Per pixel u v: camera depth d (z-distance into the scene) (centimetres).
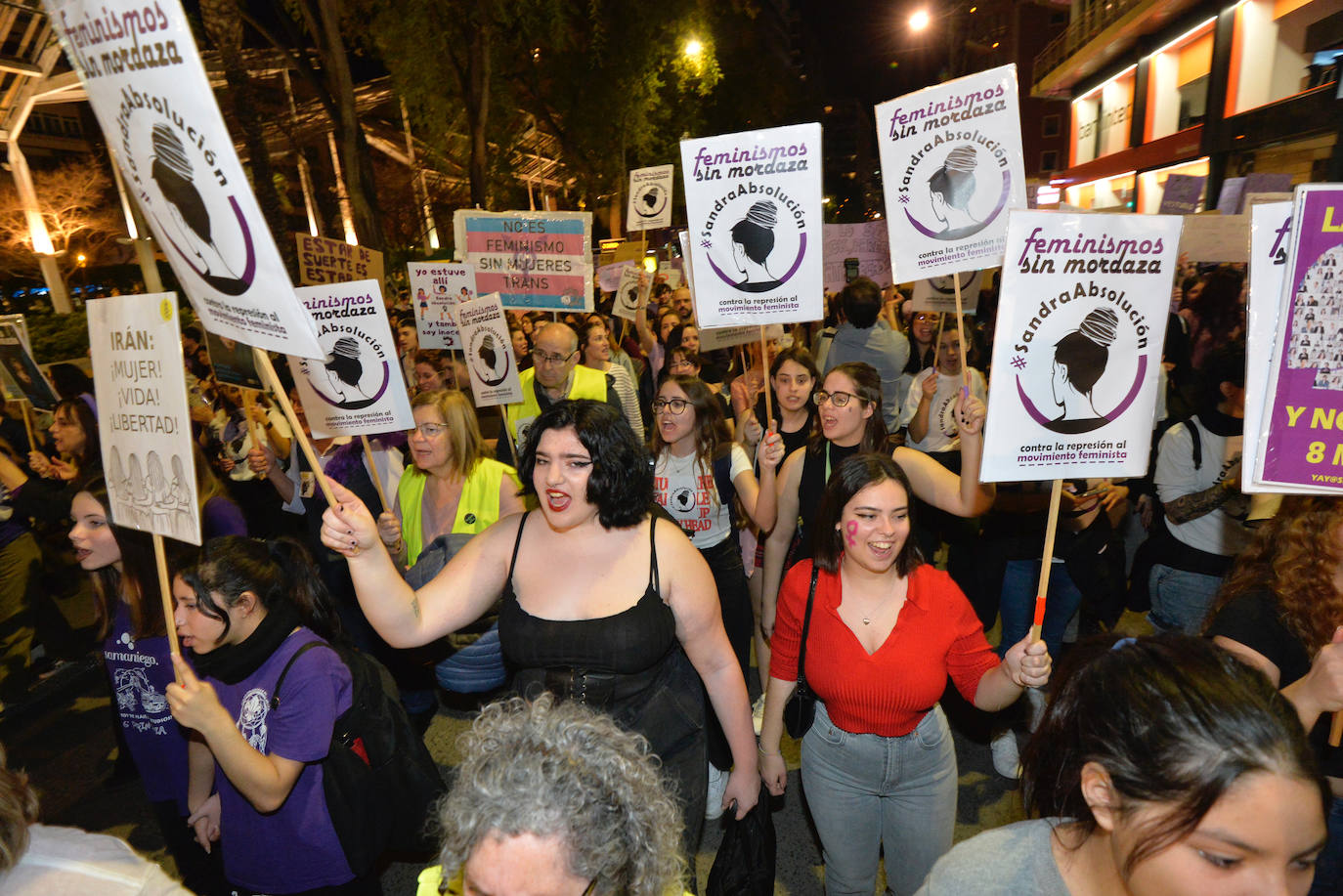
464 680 392
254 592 236
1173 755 112
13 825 136
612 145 2480
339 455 468
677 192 3123
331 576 434
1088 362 222
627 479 241
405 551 432
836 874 274
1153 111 2370
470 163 1817
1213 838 110
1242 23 1802
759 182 348
